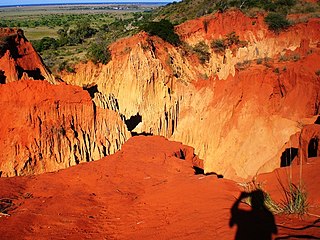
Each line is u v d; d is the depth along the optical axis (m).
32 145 21.98
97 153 23.73
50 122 22.86
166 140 26.22
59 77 46.34
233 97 28.02
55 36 94.50
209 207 13.51
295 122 24.55
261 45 44.75
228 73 32.41
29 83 23.55
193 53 42.97
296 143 21.73
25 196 17.75
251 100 26.73
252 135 25.27
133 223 14.23
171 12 71.06
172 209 14.64
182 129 30.48
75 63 48.66
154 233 12.56
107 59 44.84
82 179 19.83
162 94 32.59
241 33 45.81
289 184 13.21
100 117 24.66
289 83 27.38
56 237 13.43
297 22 45.91
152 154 22.78
